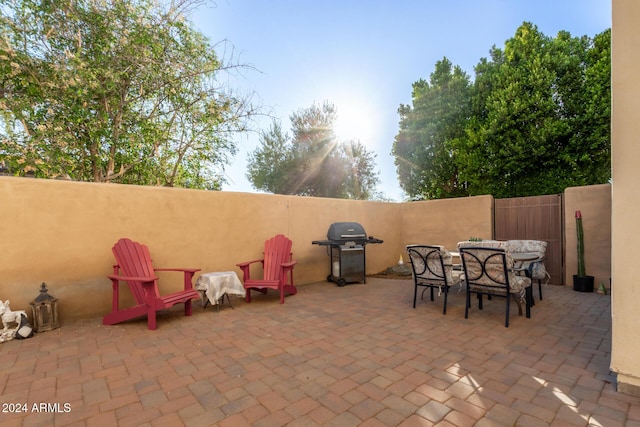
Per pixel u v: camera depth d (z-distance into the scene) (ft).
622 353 7.13
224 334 11.51
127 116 21.71
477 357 9.27
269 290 19.31
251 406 6.82
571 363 8.78
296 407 6.78
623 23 7.11
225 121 24.39
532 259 14.02
